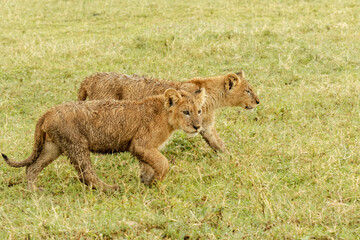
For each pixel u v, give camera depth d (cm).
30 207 855
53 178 1008
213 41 1988
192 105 962
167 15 2594
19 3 2933
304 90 1473
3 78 1669
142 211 804
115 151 969
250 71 1694
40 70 1728
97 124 930
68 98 1515
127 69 1742
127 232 747
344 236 709
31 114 1412
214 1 2848
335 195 839
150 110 952
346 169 953
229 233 732
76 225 764
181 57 1836
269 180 935
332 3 2698
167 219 773
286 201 827
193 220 768
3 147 1131
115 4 2870
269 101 1409
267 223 757
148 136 945
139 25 2419
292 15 2466
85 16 2638
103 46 1998
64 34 2303
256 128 1221
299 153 1036
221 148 1131
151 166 950
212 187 912
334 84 1498
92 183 935
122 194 927
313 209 794
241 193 876
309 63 1741
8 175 1012
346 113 1287
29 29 2403
